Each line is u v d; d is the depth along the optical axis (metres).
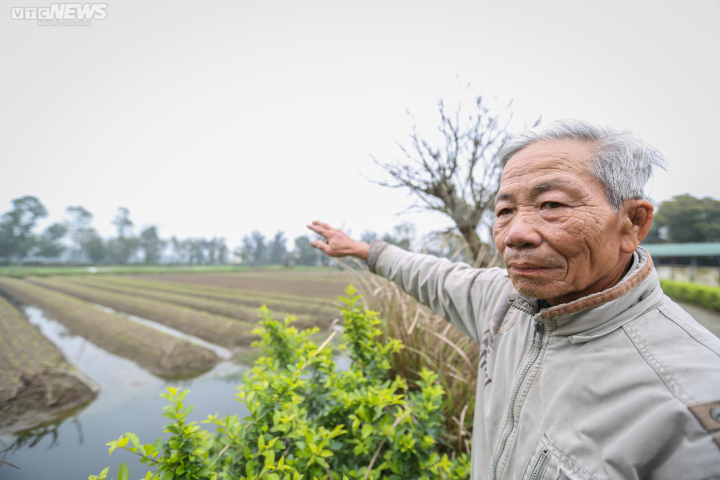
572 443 0.65
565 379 0.71
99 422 3.84
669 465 0.54
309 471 1.27
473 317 1.16
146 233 84.88
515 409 0.82
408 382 2.14
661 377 0.59
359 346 1.84
